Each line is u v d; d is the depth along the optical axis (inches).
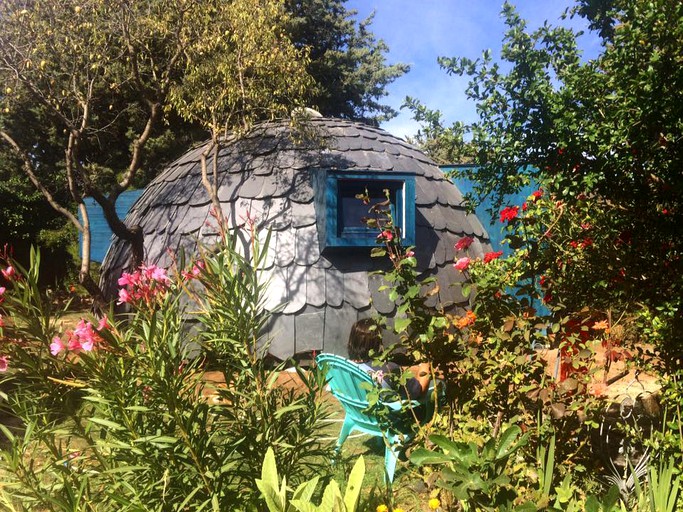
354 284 291.6
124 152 764.0
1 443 140.6
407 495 129.2
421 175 346.3
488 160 142.3
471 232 345.7
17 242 636.1
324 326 282.8
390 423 127.1
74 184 329.4
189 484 85.9
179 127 765.9
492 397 113.0
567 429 107.0
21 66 309.4
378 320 126.2
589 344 112.3
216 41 321.7
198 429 87.7
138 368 83.9
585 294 140.4
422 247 316.5
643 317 132.6
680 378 125.1
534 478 105.0
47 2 307.1
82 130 330.3
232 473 91.5
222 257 98.1
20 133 687.1
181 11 324.2
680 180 120.8
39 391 85.7
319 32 959.6
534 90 127.6
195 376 92.4
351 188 284.0
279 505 77.9
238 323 96.9
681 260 130.8
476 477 81.2
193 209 327.3
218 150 320.8
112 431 85.5
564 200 132.2
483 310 116.0
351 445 180.1
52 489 86.6
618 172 126.6
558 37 130.3
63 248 642.2
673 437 112.3
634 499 110.2
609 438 127.9
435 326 112.0
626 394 150.8
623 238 138.3
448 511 105.7
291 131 341.1
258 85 335.9
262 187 315.9
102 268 411.5
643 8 112.3
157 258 323.6
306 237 296.7
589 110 124.0
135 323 85.8
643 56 115.4
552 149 131.6
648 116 112.9
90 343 77.9
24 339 82.3
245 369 97.0
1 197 630.5
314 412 103.3
